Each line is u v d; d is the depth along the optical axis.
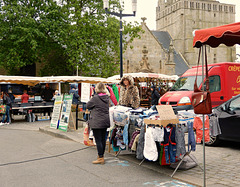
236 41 5.74
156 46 44.53
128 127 6.27
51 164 5.96
